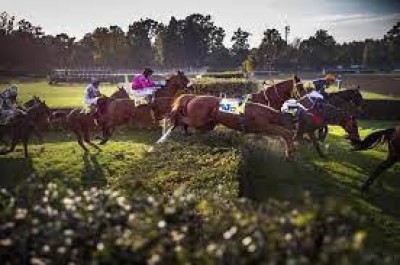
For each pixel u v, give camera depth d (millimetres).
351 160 13727
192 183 8117
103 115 15195
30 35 82875
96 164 12812
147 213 4512
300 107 13500
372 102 23938
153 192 7137
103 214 4527
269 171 12305
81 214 4594
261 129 12555
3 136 14672
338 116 13609
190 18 91812
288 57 75438
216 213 4953
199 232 4766
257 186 11086
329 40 76938
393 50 67562
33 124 14055
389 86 37031
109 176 11703
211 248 3779
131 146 15453
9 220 4586
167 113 15688
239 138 12125
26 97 31266
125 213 4570
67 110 20375
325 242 3711
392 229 8758
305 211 4082
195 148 10695
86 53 86812
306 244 3812
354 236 3830
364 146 11438
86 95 15328
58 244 4211
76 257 4250
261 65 75062
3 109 14102
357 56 74438
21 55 75750
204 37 93000
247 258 3746
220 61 88562
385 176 12109
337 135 17984
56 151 14594
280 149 14344
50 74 52375
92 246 4336
